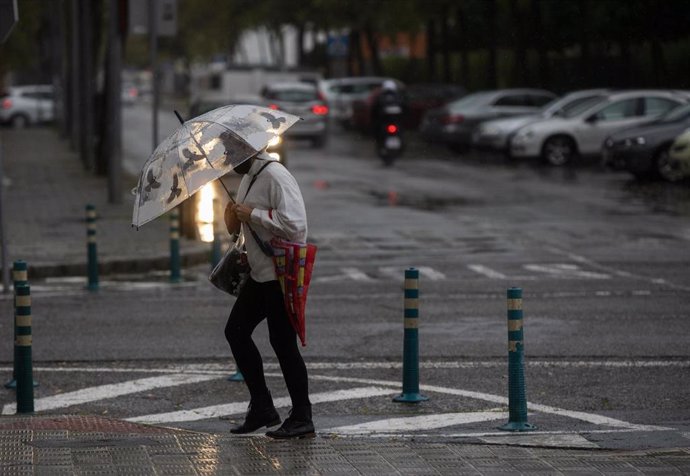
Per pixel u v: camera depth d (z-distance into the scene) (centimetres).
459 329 2889
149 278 3847
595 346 2672
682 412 2109
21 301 2075
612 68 9556
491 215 5372
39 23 13988
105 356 2597
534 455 1669
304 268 1750
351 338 2780
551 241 4538
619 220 5150
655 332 2833
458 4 11256
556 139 8081
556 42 9781
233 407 2167
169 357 2588
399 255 4225
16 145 10950
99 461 1584
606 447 1809
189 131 1705
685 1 8750
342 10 12812
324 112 10288
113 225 4931
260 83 14650
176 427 2005
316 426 2005
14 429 1819
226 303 3309
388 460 1620
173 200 1667
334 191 6462
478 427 1998
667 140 6738
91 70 8225
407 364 2191
